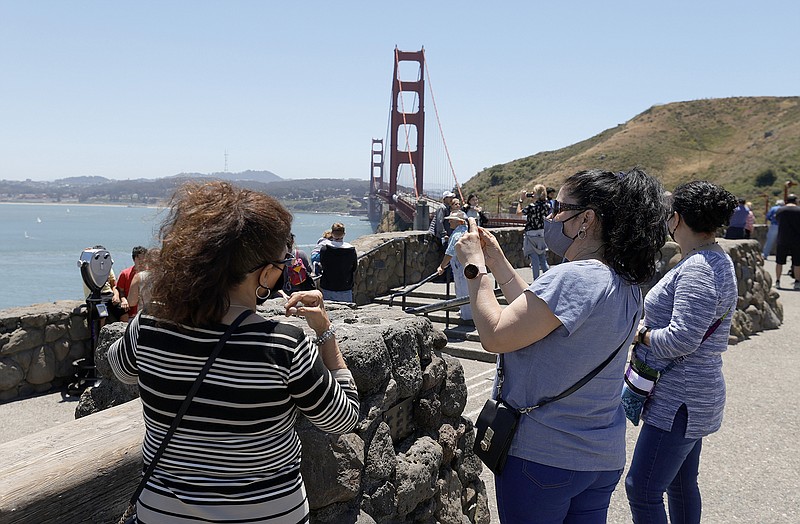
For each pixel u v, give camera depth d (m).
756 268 9.25
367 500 2.51
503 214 29.20
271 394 1.49
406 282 11.91
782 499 4.13
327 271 8.52
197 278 1.47
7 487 1.66
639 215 2.02
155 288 1.51
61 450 1.88
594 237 2.09
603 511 2.10
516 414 2.01
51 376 6.70
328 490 2.31
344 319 3.02
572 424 1.98
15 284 63.03
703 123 118.81
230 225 1.51
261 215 1.56
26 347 6.51
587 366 1.95
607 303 1.95
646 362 2.87
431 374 2.96
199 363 1.49
